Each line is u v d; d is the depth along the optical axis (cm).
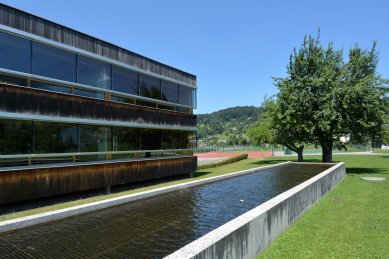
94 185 1319
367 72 2047
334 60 2028
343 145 2100
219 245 399
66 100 1223
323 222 730
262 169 1670
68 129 1240
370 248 560
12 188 1004
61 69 1220
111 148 1454
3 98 996
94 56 1360
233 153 5641
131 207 773
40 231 583
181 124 1988
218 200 870
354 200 1007
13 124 1038
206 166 2734
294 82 2072
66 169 1198
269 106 2306
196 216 699
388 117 1881
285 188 1077
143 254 478
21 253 485
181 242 530
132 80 1603
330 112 1841
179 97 2000
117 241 534
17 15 1062
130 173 1523
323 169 1641
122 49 1538
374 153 4781
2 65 1013
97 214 702
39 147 1119
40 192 1092
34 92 1098
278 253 530
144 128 1680
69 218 668
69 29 1257
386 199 1027
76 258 464
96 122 1354
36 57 1126
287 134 2183
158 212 730
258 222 520
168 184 1688
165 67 1864
